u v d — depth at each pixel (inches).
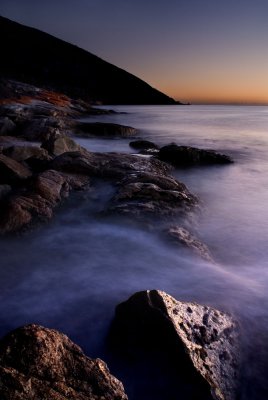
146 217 346.3
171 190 406.6
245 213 424.2
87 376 135.7
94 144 995.9
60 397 121.1
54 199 377.7
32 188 375.9
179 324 170.2
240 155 878.4
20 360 129.0
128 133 1246.3
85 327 210.4
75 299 236.2
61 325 211.9
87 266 278.2
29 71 5172.2
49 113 1440.7
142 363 171.6
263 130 1526.8
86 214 370.3
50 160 520.4
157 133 1374.3
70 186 422.6
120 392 136.9
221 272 270.5
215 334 177.8
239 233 360.2
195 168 690.8
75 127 1187.3
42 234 326.3
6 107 1359.5
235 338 187.2
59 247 306.8
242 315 217.9
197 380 154.1
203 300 233.6
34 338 137.4
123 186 402.0
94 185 451.5
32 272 268.7
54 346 139.6
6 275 263.9
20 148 508.1
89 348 193.9
